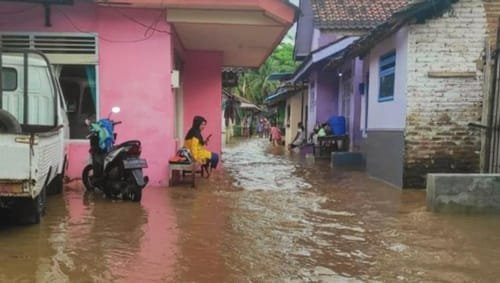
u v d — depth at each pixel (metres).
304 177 12.38
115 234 6.20
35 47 9.91
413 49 9.91
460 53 9.88
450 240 6.17
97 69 9.95
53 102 8.20
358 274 4.89
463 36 9.85
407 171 10.16
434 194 7.83
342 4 15.98
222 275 4.80
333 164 15.27
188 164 10.13
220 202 8.52
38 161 5.82
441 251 5.70
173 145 10.38
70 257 5.24
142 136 10.08
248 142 34.53
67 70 10.01
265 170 14.01
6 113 6.34
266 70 50.34
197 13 9.90
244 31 10.94
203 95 14.26
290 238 6.20
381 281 4.70
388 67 11.37
